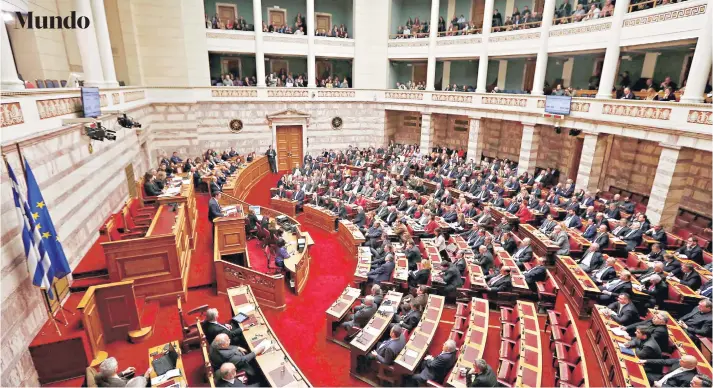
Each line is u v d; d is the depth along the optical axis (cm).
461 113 2298
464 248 1230
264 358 693
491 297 1008
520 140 2406
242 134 2406
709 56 1197
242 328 777
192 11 2105
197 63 2178
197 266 1148
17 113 651
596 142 1595
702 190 1520
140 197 1409
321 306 1038
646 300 909
